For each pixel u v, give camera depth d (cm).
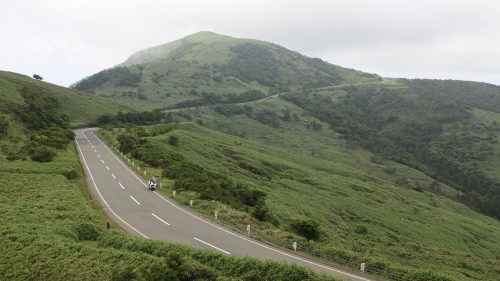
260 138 16362
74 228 2555
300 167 9612
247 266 1853
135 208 3541
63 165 4891
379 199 8300
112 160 6166
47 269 1959
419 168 16062
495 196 13200
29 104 8025
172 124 11800
